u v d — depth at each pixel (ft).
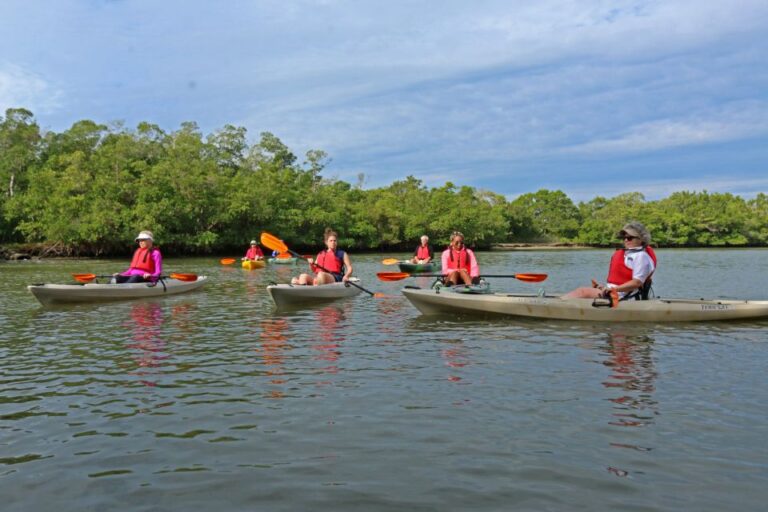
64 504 8.93
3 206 124.26
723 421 12.26
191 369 17.22
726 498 8.93
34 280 53.57
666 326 24.35
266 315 28.45
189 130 169.78
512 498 8.97
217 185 138.21
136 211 119.24
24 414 13.16
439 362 17.89
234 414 13.02
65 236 113.60
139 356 19.07
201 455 10.74
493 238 198.18
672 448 10.84
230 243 142.51
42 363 18.10
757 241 229.25
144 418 12.83
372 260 105.50
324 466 10.19
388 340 21.63
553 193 276.62
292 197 157.28
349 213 170.19
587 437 11.42
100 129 150.92
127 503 8.95
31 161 141.69
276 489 9.34
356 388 14.98
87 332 23.70
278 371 16.89
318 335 22.79
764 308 25.94
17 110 145.07
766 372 16.42
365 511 8.63
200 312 29.63
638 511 8.55
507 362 17.83
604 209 252.83
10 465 10.37
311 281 34.50
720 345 20.31
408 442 11.24
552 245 228.43
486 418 12.56
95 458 10.66
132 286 35.78
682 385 15.03
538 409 13.12
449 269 32.89
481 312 27.12
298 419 12.63
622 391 14.49
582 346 20.25
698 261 94.32
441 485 9.42
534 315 26.37
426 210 185.98
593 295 26.76
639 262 25.14
